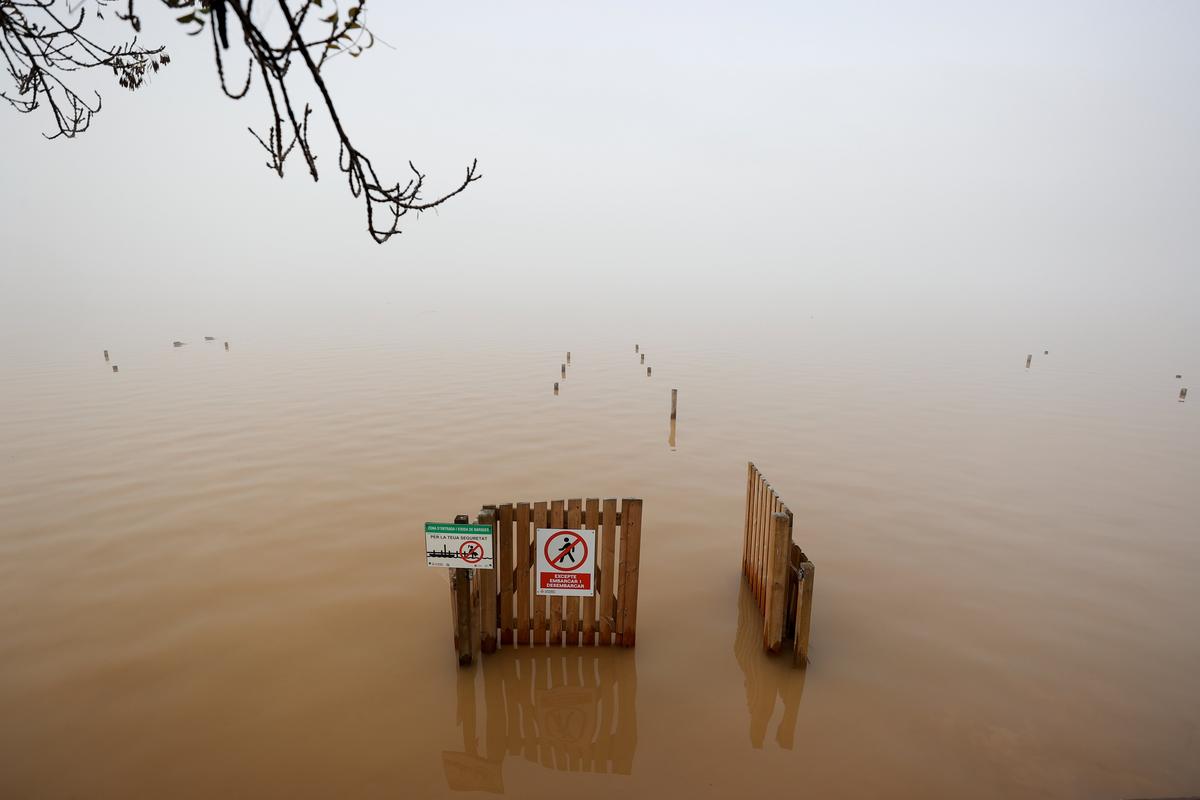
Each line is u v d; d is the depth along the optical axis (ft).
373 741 20.99
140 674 24.22
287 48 8.05
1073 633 27.37
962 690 23.67
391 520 38.93
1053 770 19.75
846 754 20.52
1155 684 23.98
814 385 84.74
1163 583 31.89
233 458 50.75
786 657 25.71
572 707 22.79
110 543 35.58
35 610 28.68
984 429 62.75
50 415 64.75
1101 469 50.37
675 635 27.32
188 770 19.56
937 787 19.12
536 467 49.32
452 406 69.82
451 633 27.35
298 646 26.22
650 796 18.84
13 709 22.16
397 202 9.51
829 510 41.34
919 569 33.24
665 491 44.83
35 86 12.94
